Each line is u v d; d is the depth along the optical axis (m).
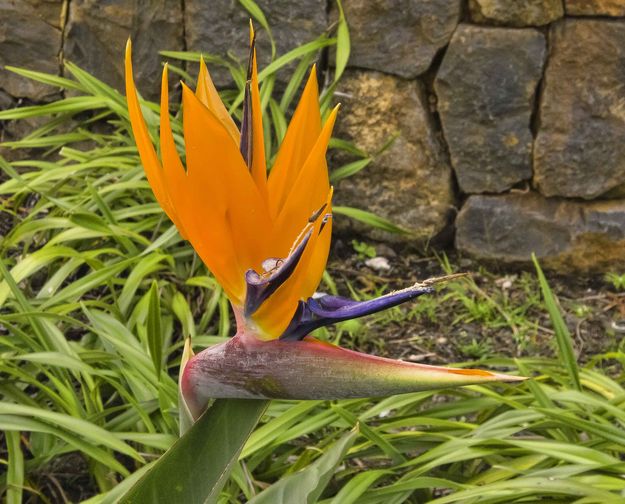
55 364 2.33
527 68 3.29
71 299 2.87
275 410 2.42
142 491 1.29
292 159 1.25
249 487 2.17
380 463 2.51
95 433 2.15
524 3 3.20
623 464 2.07
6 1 3.55
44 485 2.45
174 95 3.60
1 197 3.59
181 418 1.33
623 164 3.38
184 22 3.47
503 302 3.41
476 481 2.25
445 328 3.27
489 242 3.57
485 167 3.47
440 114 3.44
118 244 3.26
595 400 2.30
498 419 2.28
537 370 2.63
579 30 3.21
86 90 3.43
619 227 3.45
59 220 3.07
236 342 1.25
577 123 3.34
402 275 3.56
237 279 1.22
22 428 2.12
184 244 3.30
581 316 3.32
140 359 2.47
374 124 3.51
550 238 3.51
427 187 3.56
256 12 3.28
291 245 1.22
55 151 3.75
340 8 3.29
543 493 2.11
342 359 1.20
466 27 3.28
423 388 1.18
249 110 1.25
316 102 1.27
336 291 3.39
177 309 2.95
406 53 3.36
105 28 3.52
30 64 3.64
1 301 2.59
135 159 3.37
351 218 3.67
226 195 1.16
